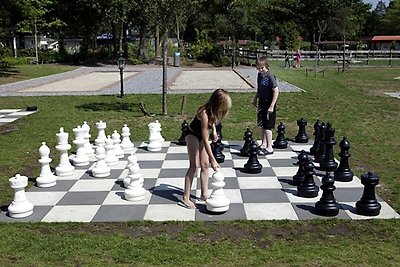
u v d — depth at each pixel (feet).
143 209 17.74
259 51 126.93
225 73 92.53
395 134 32.83
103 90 61.41
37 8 111.24
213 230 15.62
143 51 126.72
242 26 169.99
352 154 26.66
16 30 103.45
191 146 17.57
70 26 130.72
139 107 44.86
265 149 26.09
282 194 19.38
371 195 17.07
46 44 189.26
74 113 42.63
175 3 37.09
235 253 13.82
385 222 16.25
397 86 70.59
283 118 39.55
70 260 13.47
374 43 236.02
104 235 15.31
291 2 185.88
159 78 80.23
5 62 106.42
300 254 13.74
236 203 18.30
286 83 68.80
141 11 38.93
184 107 45.55
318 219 16.56
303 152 21.48
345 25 189.98
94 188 20.43
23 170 23.75
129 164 19.04
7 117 40.65
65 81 76.64
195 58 127.75
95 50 132.98
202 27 181.16
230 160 24.84
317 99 51.60
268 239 14.88
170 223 16.26
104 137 27.20
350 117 40.19
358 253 13.79
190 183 17.97
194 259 13.42
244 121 37.91
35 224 16.31
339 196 19.12
